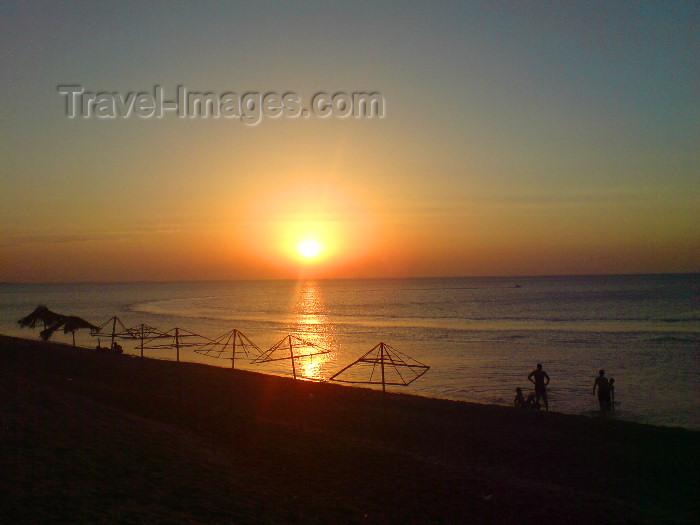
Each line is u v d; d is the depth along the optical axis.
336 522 10.38
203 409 19.39
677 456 15.80
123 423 15.29
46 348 37.25
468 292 183.62
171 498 10.18
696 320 67.44
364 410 21.98
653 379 30.88
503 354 41.59
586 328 59.78
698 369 33.66
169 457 12.79
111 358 34.34
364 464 14.09
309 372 36.09
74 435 13.08
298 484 12.28
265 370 36.94
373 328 66.12
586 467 15.03
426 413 21.56
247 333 61.75
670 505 12.34
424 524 10.65
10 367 26.59
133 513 9.12
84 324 41.81
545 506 11.84
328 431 18.77
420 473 13.70
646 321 67.00
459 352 43.16
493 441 17.61
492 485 13.12
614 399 25.84
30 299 165.25
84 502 9.22
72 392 20.23
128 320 82.00
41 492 9.30
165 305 128.25
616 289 174.88
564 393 27.95
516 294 158.50
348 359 41.38
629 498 12.84
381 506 11.41
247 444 15.20
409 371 35.22
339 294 194.88
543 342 48.16
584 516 11.38
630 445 16.92
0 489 9.11
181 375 29.16
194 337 57.28
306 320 81.56
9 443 11.64
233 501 10.61
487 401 26.62
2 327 70.06
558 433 18.38
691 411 23.69
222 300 155.88
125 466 11.52
